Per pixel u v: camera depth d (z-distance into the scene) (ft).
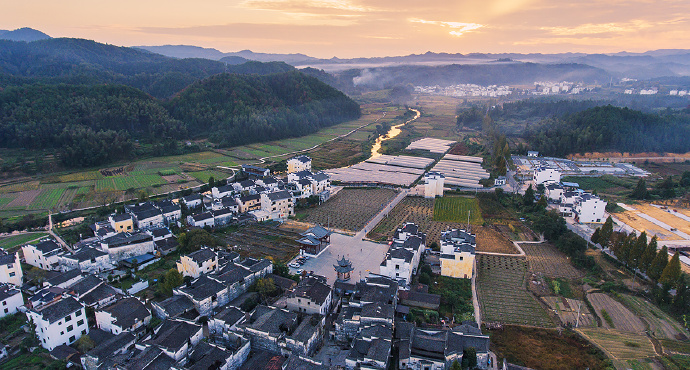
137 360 264.11
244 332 303.68
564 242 493.77
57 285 372.38
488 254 492.54
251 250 489.67
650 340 327.06
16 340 315.58
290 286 385.70
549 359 303.27
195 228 506.07
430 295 372.38
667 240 523.70
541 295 398.42
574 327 346.33
